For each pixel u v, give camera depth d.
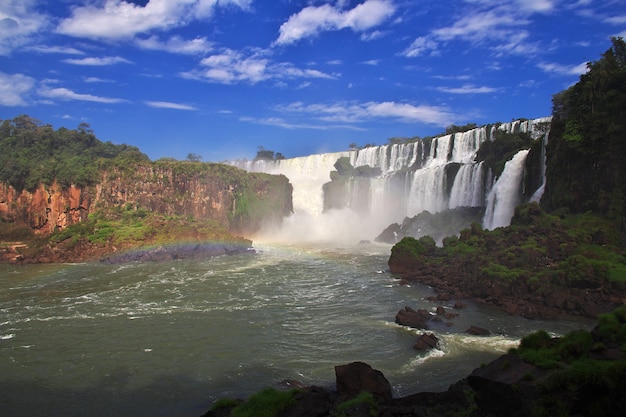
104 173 94.75
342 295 44.41
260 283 51.03
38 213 90.19
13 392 24.86
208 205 95.62
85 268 63.81
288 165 129.00
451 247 53.78
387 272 55.72
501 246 46.56
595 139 48.28
